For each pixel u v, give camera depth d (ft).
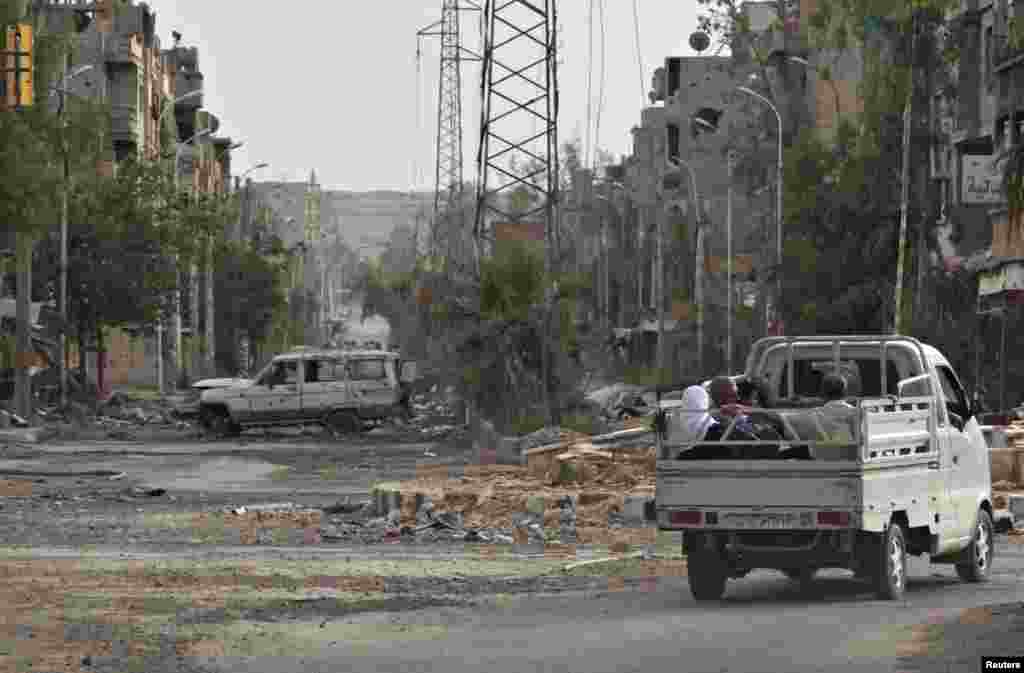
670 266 476.95
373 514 128.26
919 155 241.96
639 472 138.51
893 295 246.68
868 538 74.28
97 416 303.27
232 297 493.77
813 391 84.48
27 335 257.14
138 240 323.57
